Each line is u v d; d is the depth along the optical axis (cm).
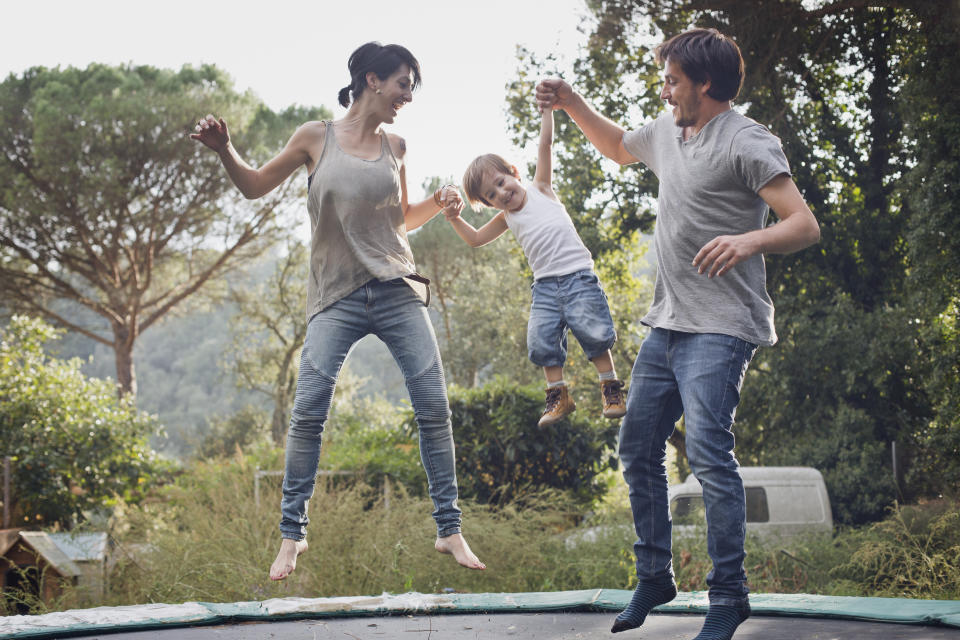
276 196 1884
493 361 2116
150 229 1809
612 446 844
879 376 1019
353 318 259
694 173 219
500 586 533
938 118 930
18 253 1750
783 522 851
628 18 1082
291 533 254
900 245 1091
